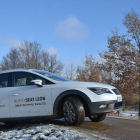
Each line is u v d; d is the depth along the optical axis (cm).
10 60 3753
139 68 1627
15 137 405
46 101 499
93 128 494
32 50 3734
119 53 1644
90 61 2142
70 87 490
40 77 530
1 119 522
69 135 381
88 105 471
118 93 538
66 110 492
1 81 563
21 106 515
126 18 1748
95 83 521
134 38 1712
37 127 457
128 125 556
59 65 4109
